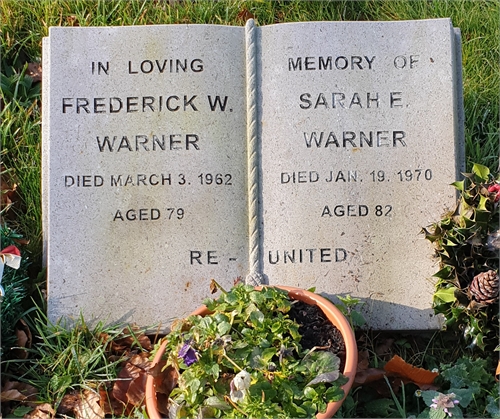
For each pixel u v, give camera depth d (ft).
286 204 3.08
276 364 2.49
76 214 3.09
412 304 3.04
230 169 3.11
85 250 3.08
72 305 3.05
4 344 2.97
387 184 3.08
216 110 3.13
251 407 2.32
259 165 3.11
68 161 3.11
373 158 3.09
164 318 3.05
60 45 3.16
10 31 3.75
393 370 2.81
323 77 3.13
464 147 3.24
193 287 3.06
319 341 2.65
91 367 2.91
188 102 3.13
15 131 3.53
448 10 3.83
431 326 3.02
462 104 3.22
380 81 3.13
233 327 2.60
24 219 3.36
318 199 3.08
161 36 3.16
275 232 3.08
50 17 3.76
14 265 2.84
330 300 3.05
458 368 2.80
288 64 3.13
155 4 3.81
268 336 2.53
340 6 3.82
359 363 2.91
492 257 2.85
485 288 2.76
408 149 3.09
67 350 2.94
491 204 2.81
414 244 3.06
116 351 3.02
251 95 3.13
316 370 2.42
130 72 3.14
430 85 3.12
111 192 3.10
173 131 3.12
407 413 2.78
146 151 3.11
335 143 3.10
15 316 3.05
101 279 3.07
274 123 3.11
